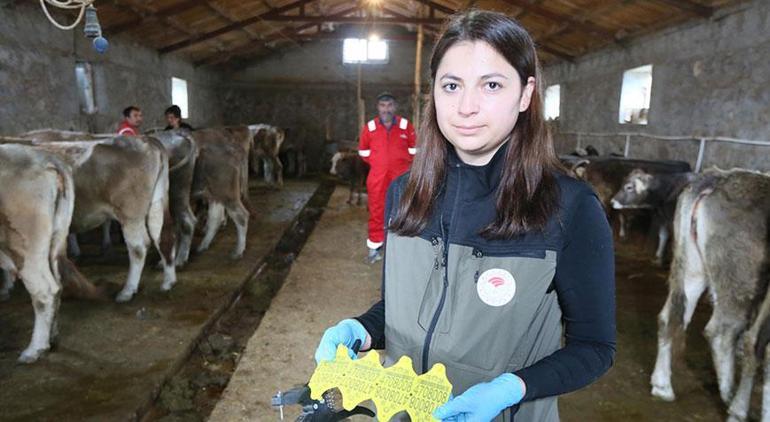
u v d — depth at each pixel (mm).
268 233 6391
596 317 850
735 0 5508
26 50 6434
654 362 3180
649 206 5367
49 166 2908
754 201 2447
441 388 788
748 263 2455
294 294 4316
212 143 4996
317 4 12242
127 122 5980
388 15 13539
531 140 858
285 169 14492
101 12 7457
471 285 851
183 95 12461
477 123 818
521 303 833
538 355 893
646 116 7785
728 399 2635
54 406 2494
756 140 5293
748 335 2428
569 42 9523
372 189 5152
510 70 812
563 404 2695
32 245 2891
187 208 4785
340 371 867
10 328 3398
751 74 5367
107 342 3203
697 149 6281
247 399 2648
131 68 9289
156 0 7812
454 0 9805
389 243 964
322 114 15242
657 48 7227
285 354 3180
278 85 15141
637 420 2566
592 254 838
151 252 5312
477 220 866
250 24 10727
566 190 854
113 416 2422
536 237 833
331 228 7105
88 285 3213
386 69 15148
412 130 5113
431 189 922
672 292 2746
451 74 825
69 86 7332
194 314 3684
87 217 3744
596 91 9273
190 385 2910
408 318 914
